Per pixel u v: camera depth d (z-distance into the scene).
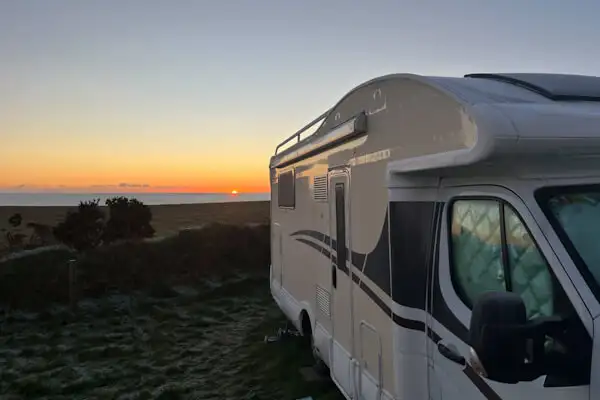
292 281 6.34
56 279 10.33
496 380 1.81
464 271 2.61
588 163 2.12
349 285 4.09
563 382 1.86
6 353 7.04
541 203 2.12
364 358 3.76
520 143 2.01
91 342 7.52
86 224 15.50
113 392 5.69
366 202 3.69
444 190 2.78
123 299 10.11
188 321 8.60
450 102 2.51
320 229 4.96
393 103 3.23
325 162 4.76
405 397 3.00
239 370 6.22
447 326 2.67
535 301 2.10
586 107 2.30
